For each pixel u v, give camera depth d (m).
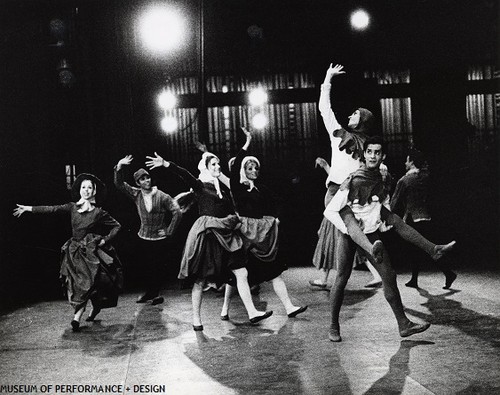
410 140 12.95
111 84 12.16
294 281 8.92
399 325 4.86
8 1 11.74
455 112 12.91
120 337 5.66
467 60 12.92
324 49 12.89
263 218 6.35
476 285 7.56
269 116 12.78
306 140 12.84
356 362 4.32
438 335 5.01
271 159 12.82
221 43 12.71
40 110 12.18
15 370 4.59
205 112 11.38
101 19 12.16
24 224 11.77
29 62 12.11
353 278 8.91
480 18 12.83
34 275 11.46
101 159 12.09
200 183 6.08
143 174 7.89
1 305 8.16
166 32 12.03
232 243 5.85
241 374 4.19
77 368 4.59
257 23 12.76
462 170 12.91
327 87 5.77
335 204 4.82
